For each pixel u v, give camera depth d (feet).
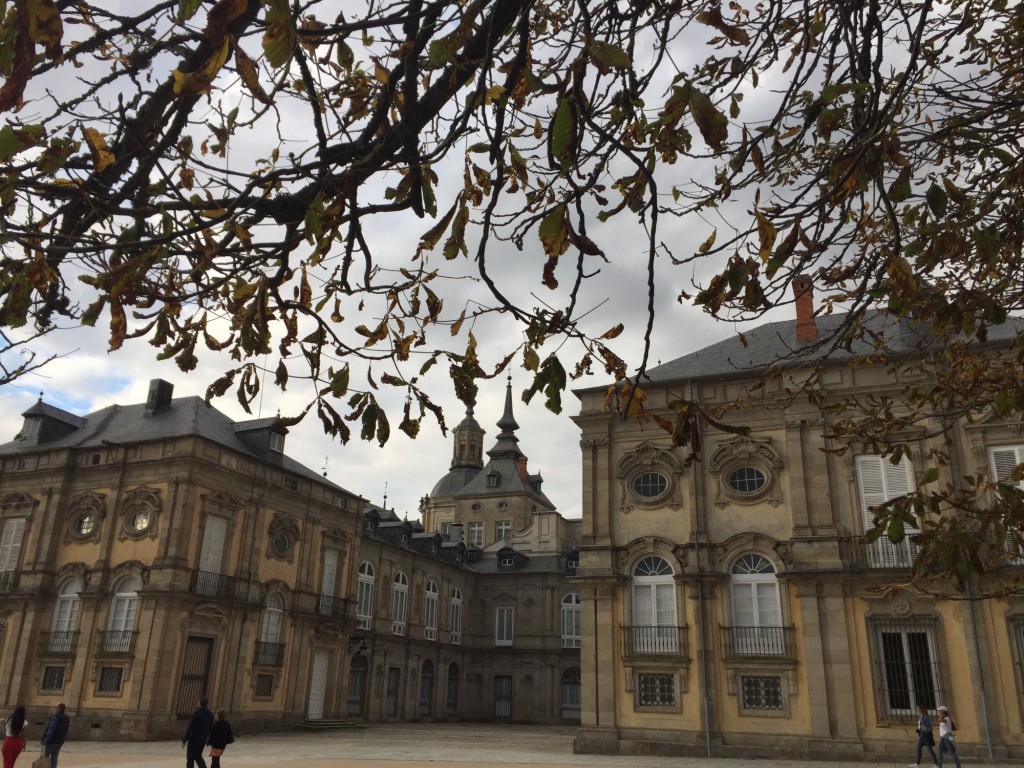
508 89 11.80
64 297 14.24
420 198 12.72
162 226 13.50
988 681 71.00
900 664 74.28
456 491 276.41
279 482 121.19
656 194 11.89
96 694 100.27
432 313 15.52
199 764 55.93
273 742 100.01
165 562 101.76
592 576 86.17
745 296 15.33
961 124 18.30
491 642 188.65
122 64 12.60
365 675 149.79
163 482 106.83
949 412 24.64
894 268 14.79
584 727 82.53
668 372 94.12
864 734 73.31
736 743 76.84
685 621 82.17
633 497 88.48
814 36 16.62
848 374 82.74
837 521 79.61
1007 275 22.00
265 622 115.03
